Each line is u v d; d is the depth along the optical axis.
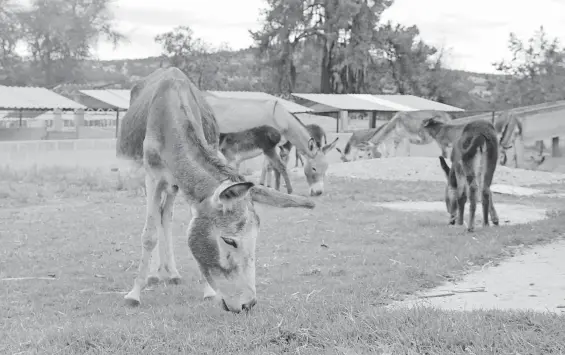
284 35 66.06
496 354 4.99
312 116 58.81
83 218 14.70
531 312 6.02
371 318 5.98
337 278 8.70
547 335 5.33
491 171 12.52
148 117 7.36
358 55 65.44
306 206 5.72
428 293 7.73
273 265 9.62
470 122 12.52
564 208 16.25
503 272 8.67
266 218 14.43
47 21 77.12
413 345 5.26
